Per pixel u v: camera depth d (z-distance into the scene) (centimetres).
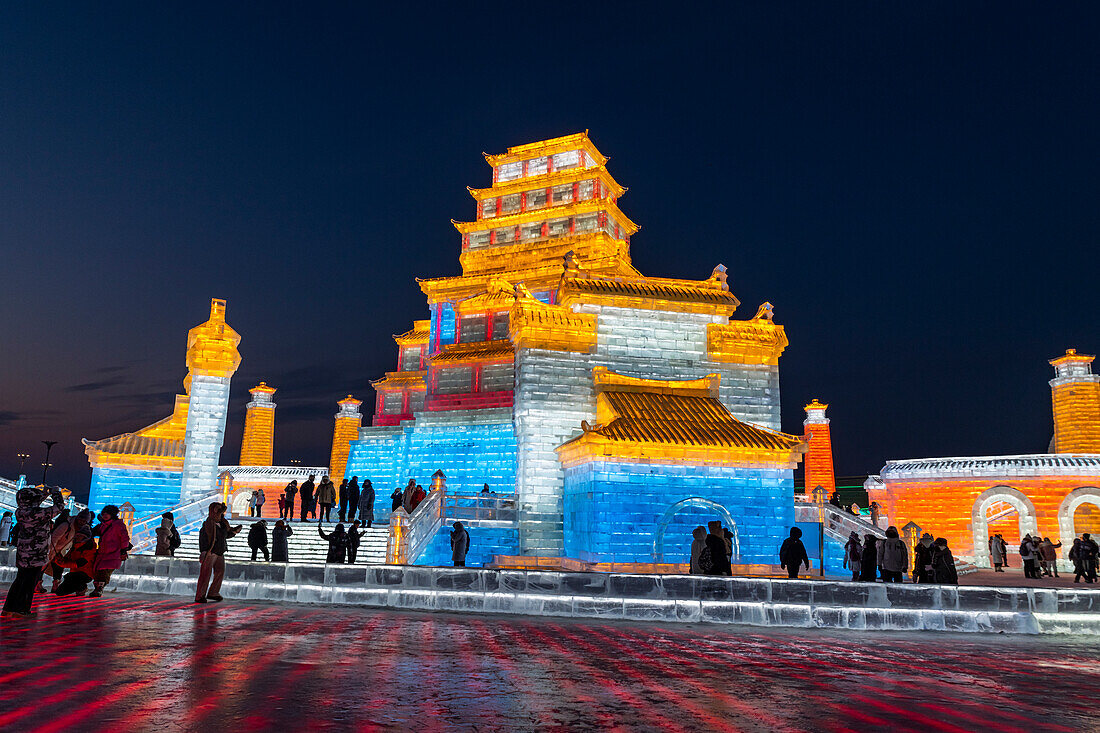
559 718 670
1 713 609
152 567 1900
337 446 5541
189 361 3412
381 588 1736
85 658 873
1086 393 4816
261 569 1802
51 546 1411
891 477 3903
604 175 4850
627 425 2700
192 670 827
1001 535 3478
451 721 645
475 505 3009
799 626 1538
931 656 1171
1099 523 3497
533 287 4503
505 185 5034
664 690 819
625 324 3152
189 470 3306
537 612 1631
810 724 679
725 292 3312
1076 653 1256
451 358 4216
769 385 3238
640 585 1603
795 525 2895
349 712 662
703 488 2659
